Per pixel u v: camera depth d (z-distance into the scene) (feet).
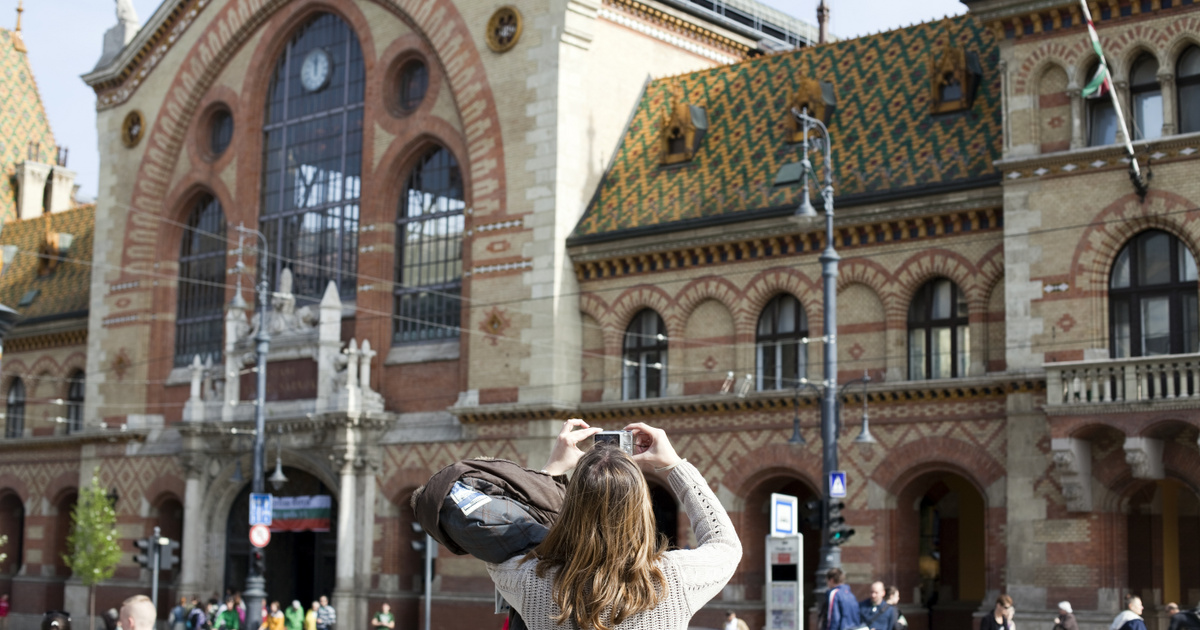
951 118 133.49
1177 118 112.88
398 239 169.89
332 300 166.91
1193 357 105.50
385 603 152.76
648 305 146.41
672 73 168.96
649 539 15.89
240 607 154.61
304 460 167.63
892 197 128.98
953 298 127.44
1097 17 116.06
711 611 137.80
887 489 127.54
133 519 192.24
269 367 173.68
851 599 84.94
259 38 185.68
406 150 168.14
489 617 150.10
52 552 209.97
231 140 189.06
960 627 139.44
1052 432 112.37
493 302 154.71
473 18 160.86
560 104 152.25
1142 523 119.34
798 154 142.61
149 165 197.36
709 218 140.97
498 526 16.71
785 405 134.92
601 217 152.46
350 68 177.17
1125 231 113.70
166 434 191.62
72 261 207.62
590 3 155.02
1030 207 118.42
